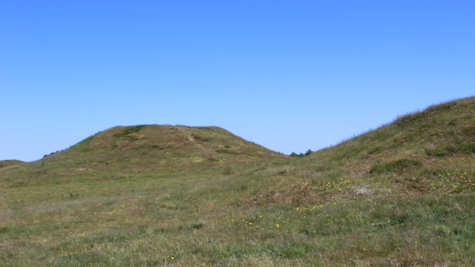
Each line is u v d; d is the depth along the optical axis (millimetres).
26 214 20359
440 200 11539
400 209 11172
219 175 35875
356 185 16484
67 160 44031
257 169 26672
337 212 12148
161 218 17281
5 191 31859
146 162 42906
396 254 6895
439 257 6426
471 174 14664
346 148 24078
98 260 9641
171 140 51500
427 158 17375
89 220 18203
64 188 32219
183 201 20938
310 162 23844
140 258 9016
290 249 8250
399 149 19688
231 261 7730
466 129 18750
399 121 24312
